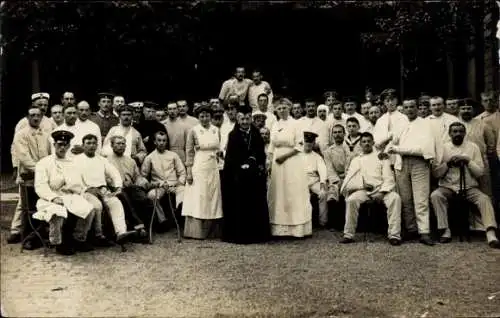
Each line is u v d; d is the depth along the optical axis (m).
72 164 8.15
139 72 14.75
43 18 12.56
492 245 8.26
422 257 7.85
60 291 6.53
